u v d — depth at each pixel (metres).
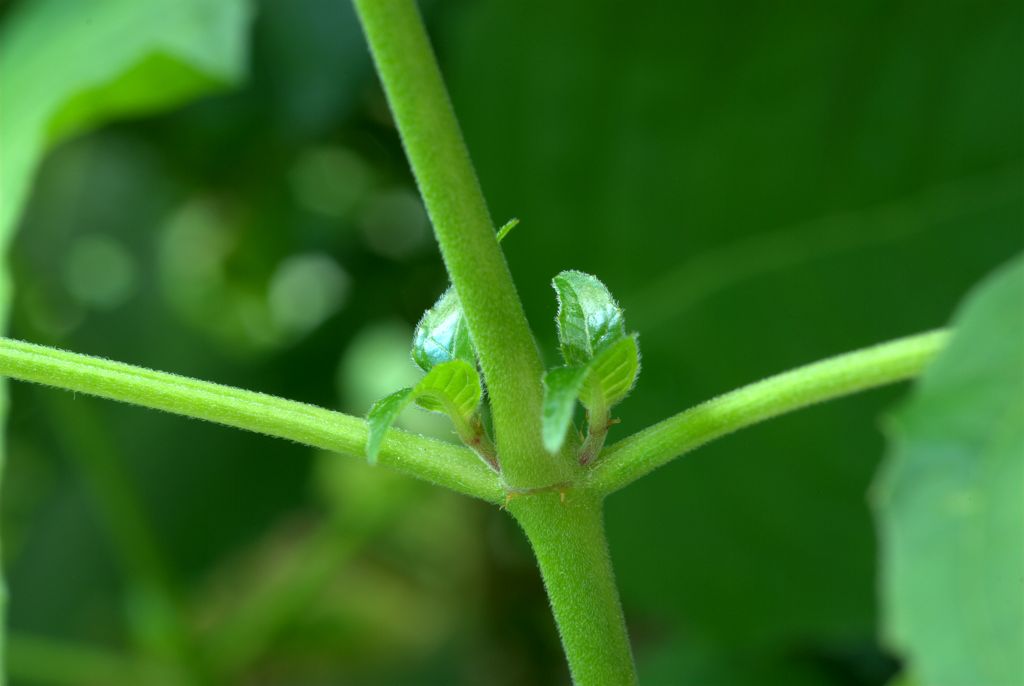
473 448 0.40
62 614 0.85
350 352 0.82
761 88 0.60
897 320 0.62
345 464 0.98
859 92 0.59
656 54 0.60
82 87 0.53
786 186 0.61
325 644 0.97
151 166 0.82
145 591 0.75
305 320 0.89
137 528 0.74
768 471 0.64
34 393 0.86
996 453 0.39
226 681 0.78
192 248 0.91
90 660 0.76
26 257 0.88
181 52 0.52
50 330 0.89
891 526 0.39
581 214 0.63
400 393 0.39
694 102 0.60
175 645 0.75
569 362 0.39
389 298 0.80
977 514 0.38
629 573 0.66
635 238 0.63
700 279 0.63
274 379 0.82
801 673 0.66
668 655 0.68
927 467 0.39
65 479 0.89
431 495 0.81
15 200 0.52
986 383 0.39
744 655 0.66
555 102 0.61
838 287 0.62
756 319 0.63
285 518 1.03
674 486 0.65
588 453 0.40
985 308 0.40
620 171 0.62
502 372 0.39
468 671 0.83
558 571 0.40
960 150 0.59
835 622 0.63
